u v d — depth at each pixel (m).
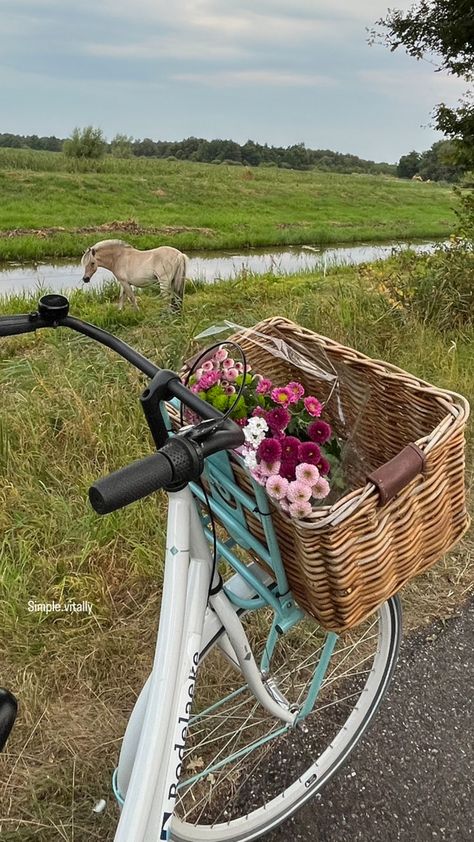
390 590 1.27
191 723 1.95
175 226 17.38
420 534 1.29
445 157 6.34
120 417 3.49
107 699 2.10
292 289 7.22
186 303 6.58
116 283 8.31
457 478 1.35
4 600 2.40
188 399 1.07
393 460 1.18
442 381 4.19
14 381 3.97
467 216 6.61
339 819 1.77
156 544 2.71
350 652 2.17
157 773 1.09
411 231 20.30
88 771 1.85
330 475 1.30
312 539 1.12
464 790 1.87
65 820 1.73
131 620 2.41
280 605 1.38
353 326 4.93
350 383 1.50
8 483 3.01
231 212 21.97
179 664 1.13
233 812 1.78
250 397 1.29
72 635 2.30
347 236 18.42
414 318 5.18
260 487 1.18
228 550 1.48
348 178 40.06
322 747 1.95
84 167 27.50
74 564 2.62
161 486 0.94
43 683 2.13
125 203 20.88
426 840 1.74
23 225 15.52
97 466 3.16
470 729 2.05
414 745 1.99
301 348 1.59
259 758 1.91
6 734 1.04
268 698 1.57
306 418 1.32
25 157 27.09
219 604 1.33
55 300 1.25
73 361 4.16
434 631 2.42
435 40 6.12
